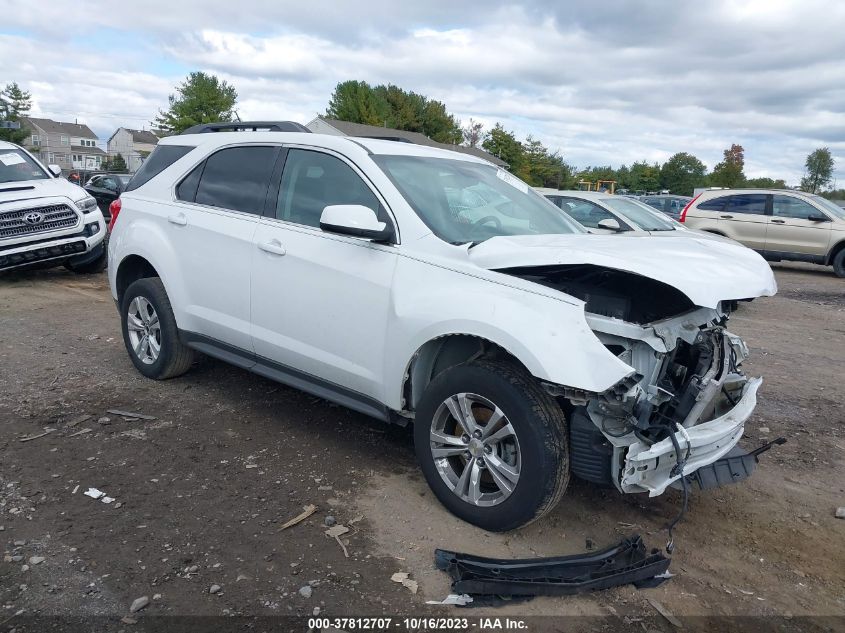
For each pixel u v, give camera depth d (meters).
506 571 3.05
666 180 99.50
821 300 11.73
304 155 4.43
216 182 4.91
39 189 9.88
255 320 4.48
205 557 3.16
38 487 3.73
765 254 15.41
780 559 3.41
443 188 4.18
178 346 5.26
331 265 4.00
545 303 3.18
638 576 3.09
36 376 5.55
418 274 3.64
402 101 74.56
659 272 3.09
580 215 10.32
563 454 3.18
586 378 2.96
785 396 6.03
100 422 4.64
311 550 3.25
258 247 4.40
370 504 3.71
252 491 3.80
